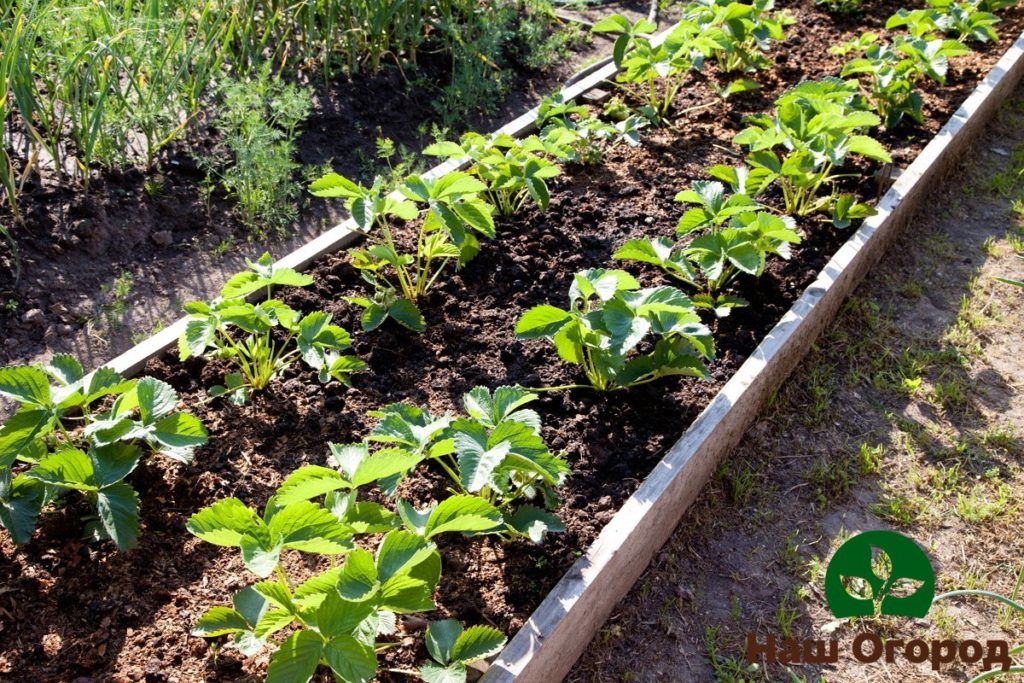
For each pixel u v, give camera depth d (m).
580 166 4.63
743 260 3.53
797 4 6.50
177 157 4.60
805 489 3.25
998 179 4.85
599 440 3.13
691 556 3.01
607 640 2.74
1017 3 6.39
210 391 3.14
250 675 2.38
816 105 4.27
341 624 2.07
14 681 2.37
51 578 2.61
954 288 4.16
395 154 5.00
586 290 3.12
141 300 3.88
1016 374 3.72
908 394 3.62
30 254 3.91
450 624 2.38
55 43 4.14
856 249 3.95
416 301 3.70
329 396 3.26
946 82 5.48
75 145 4.48
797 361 3.68
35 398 2.69
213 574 2.64
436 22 5.70
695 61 5.07
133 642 2.46
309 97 5.14
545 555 2.72
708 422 3.09
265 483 2.92
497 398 2.80
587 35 6.36
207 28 4.82
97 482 2.62
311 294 3.68
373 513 2.44
